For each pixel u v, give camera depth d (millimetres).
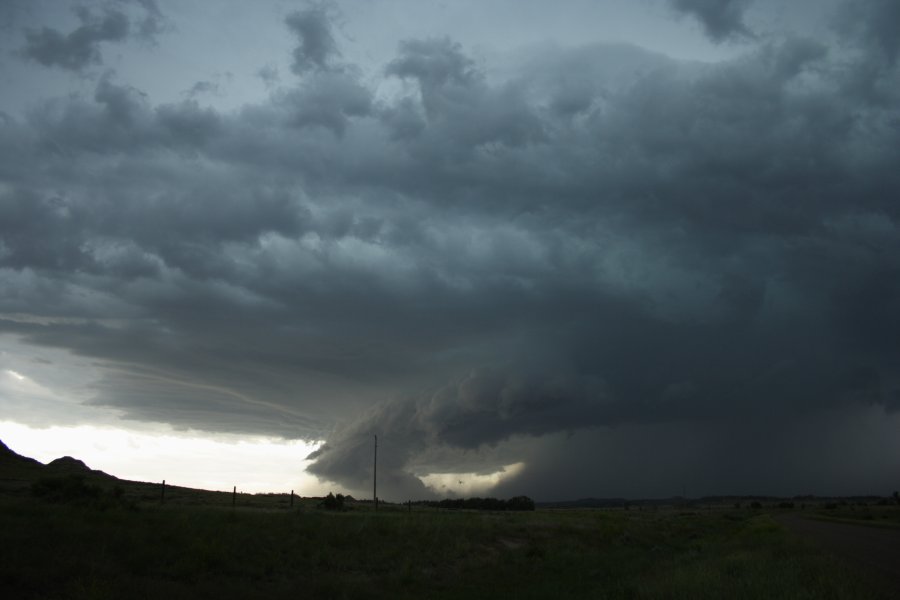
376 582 19891
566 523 46750
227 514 27906
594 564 28375
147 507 29750
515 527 39500
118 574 15641
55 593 13656
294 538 24734
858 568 21172
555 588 20016
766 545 32781
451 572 24250
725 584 15820
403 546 27625
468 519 41219
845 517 84938
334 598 16984
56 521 19875
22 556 15211
